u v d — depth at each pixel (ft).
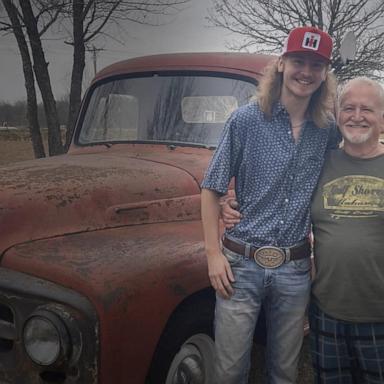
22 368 7.72
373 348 8.14
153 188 10.13
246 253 8.01
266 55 12.91
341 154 8.19
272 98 7.93
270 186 7.90
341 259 7.88
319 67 7.82
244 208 8.10
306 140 8.05
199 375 9.16
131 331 7.69
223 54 12.82
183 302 8.73
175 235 9.39
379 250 7.79
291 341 8.36
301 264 8.12
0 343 8.07
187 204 10.43
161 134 12.37
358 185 7.91
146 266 8.13
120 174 10.12
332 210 7.97
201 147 11.83
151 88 12.91
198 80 12.41
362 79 8.04
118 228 9.44
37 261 7.97
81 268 7.77
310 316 8.64
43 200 8.92
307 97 7.94
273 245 7.94
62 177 9.70
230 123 8.04
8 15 23.86
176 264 8.45
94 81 13.99
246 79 11.93
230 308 8.14
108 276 7.69
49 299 7.49
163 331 8.38
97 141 13.32
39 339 7.36
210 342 9.25
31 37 23.79
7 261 8.17
